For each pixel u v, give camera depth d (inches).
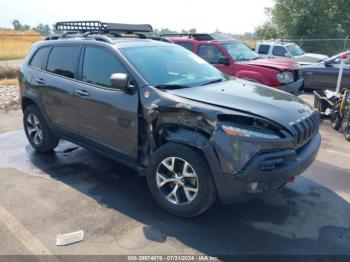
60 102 176.2
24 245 118.1
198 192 126.6
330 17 1039.0
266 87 164.2
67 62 175.2
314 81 440.8
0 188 159.9
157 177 137.5
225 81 166.4
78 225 130.2
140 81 141.0
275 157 117.4
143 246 118.4
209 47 348.2
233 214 138.8
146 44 168.7
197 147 121.9
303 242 121.5
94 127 161.0
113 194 154.8
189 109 124.3
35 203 146.2
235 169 116.5
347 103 245.0
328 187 164.7
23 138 236.7
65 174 175.9
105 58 156.6
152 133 136.7
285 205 146.6
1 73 555.8
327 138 245.3
